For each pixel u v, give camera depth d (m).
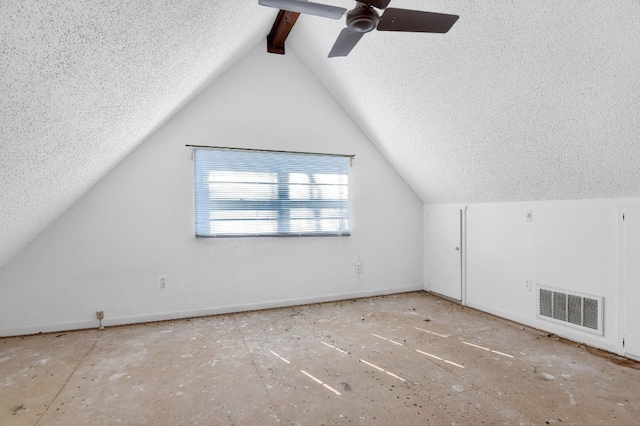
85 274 3.09
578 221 2.65
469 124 2.77
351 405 1.85
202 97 3.41
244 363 2.37
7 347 2.67
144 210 3.25
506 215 3.26
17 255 2.91
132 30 1.42
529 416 1.73
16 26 0.93
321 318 3.34
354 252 4.05
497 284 3.37
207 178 3.45
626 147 2.04
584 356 2.41
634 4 1.47
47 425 1.70
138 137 2.91
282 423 1.70
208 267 3.45
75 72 1.35
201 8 1.75
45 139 1.63
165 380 2.14
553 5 1.69
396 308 3.67
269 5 1.48
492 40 2.07
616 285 2.41
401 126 3.44
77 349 2.63
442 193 3.92
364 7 1.54
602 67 1.77
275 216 3.70
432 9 2.15
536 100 2.19
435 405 1.84
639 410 1.76
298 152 3.76
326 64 3.49
